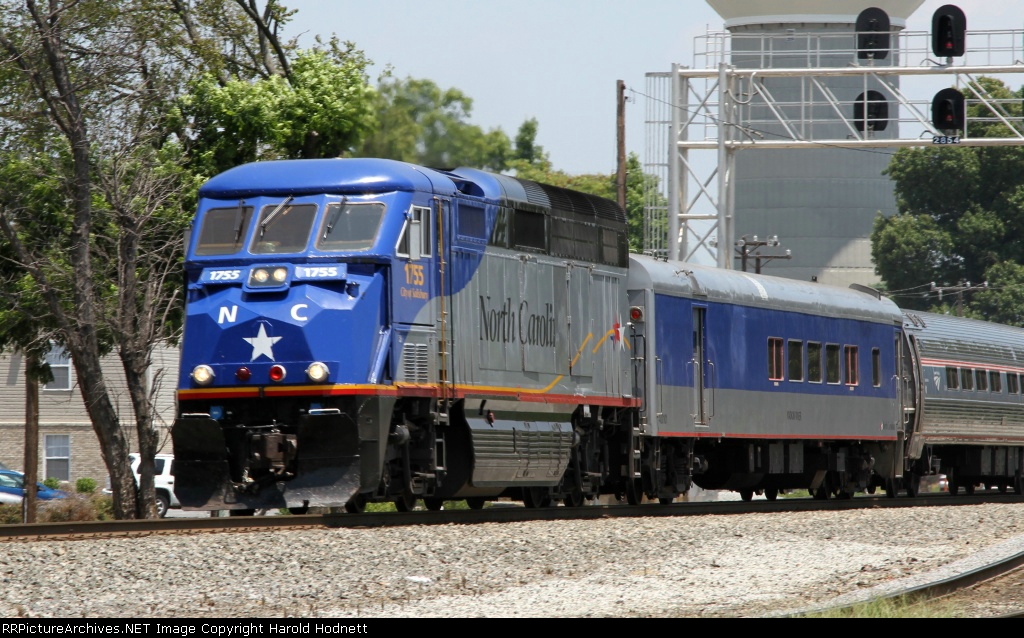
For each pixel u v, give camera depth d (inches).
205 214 2064.5
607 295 2596.0
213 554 1561.3
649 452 2733.8
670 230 3954.2
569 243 2476.6
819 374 3299.7
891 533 2132.1
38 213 2984.7
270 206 2038.6
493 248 2250.2
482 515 2185.0
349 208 2017.7
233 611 1278.3
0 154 2962.6
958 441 3946.9
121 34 2967.5
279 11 3688.5
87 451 5629.9
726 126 3875.5
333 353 1946.4
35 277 2755.9
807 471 3376.0
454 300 2137.1
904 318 3860.7
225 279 2007.9
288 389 1948.8
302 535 1738.4
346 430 1923.0
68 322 2790.4
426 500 2342.5
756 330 3073.3
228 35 3619.6
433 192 2097.7
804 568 1648.6
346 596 1369.3
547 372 2381.9
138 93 2997.0
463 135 3358.8
